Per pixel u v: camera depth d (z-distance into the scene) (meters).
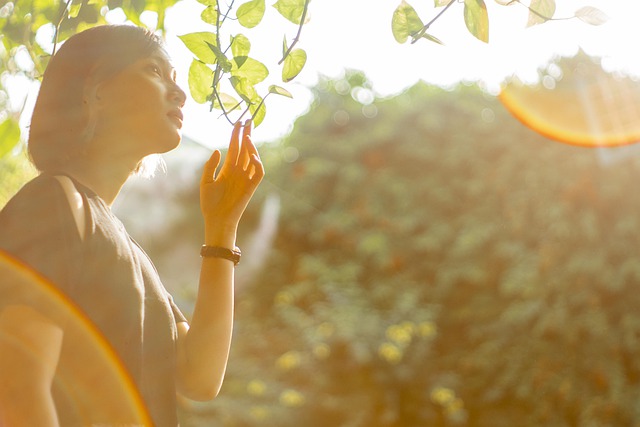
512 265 7.57
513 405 7.28
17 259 1.06
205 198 1.39
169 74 1.28
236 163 1.40
